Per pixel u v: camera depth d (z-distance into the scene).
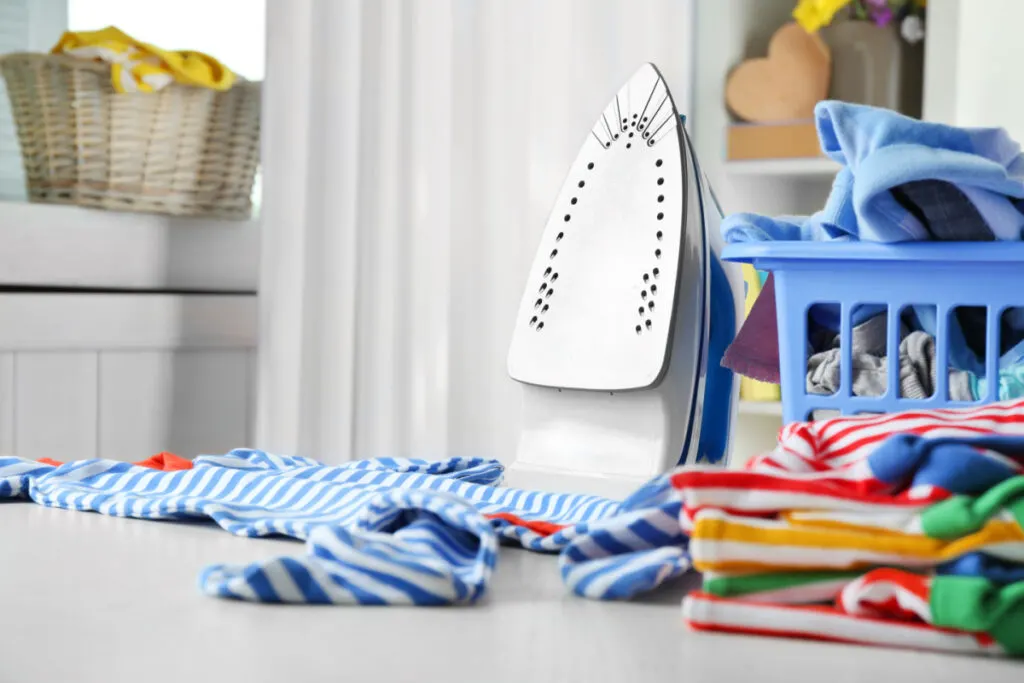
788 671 0.33
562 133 1.66
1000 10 1.48
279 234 1.75
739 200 1.67
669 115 0.80
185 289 1.74
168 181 1.64
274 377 1.75
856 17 1.60
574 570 0.42
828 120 0.69
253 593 0.40
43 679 0.32
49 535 0.54
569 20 1.65
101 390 1.61
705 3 1.65
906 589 0.35
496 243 1.72
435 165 1.74
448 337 1.74
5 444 1.51
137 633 0.36
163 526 0.57
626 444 0.78
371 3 1.77
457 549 0.45
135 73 1.54
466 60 1.73
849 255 0.68
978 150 0.66
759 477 0.39
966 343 0.73
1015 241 0.65
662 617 0.39
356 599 0.40
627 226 0.80
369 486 0.59
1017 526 0.36
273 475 0.62
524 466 0.83
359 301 1.79
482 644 0.35
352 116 1.76
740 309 0.84
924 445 0.39
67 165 1.57
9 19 1.76
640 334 0.77
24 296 1.52
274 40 1.74
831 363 0.72
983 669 0.33
